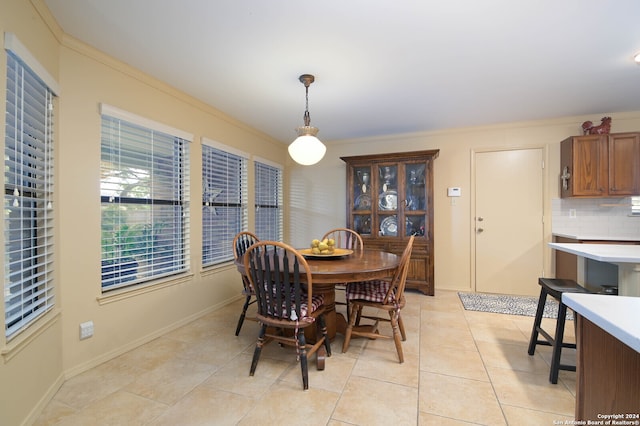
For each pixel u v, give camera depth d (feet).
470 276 12.98
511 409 5.12
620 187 10.27
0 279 4.09
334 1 5.20
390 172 13.16
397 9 5.40
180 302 8.99
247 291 8.10
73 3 5.21
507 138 12.48
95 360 6.58
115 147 7.25
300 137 8.13
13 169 4.65
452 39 6.35
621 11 5.43
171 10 5.41
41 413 4.99
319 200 15.61
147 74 7.92
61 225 6.00
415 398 5.43
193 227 9.57
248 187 12.69
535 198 12.17
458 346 7.55
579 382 3.07
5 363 4.15
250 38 6.32
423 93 9.27
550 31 6.06
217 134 10.75
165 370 6.40
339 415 4.98
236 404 5.26
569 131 11.72
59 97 5.96
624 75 8.04
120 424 4.75
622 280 5.46
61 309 5.88
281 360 6.88
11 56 4.45
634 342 2.02
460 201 13.12
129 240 7.65
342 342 7.92
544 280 6.90
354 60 7.25
